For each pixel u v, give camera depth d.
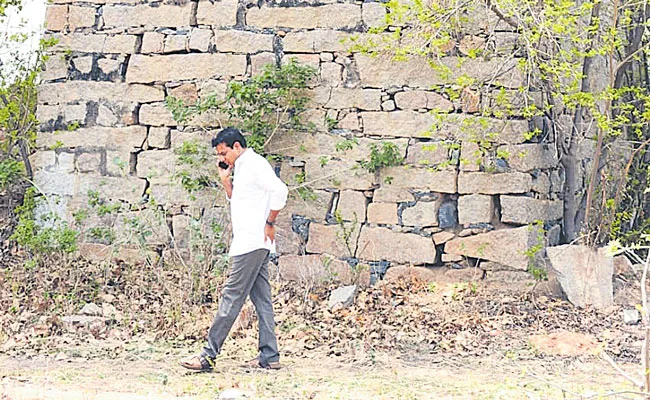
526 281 11.25
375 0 11.62
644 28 12.12
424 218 11.55
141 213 12.38
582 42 10.41
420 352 9.57
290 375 8.65
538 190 11.48
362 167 11.70
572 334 9.84
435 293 11.23
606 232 11.72
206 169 12.19
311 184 11.91
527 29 10.65
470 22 11.34
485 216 11.34
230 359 9.26
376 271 11.72
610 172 12.62
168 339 9.97
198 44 12.27
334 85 11.84
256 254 8.56
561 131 11.66
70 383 8.20
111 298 11.16
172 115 12.34
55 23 12.80
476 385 8.27
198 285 10.98
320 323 10.45
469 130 11.30
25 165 13.58
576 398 7.71
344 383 8.34
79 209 12.68
